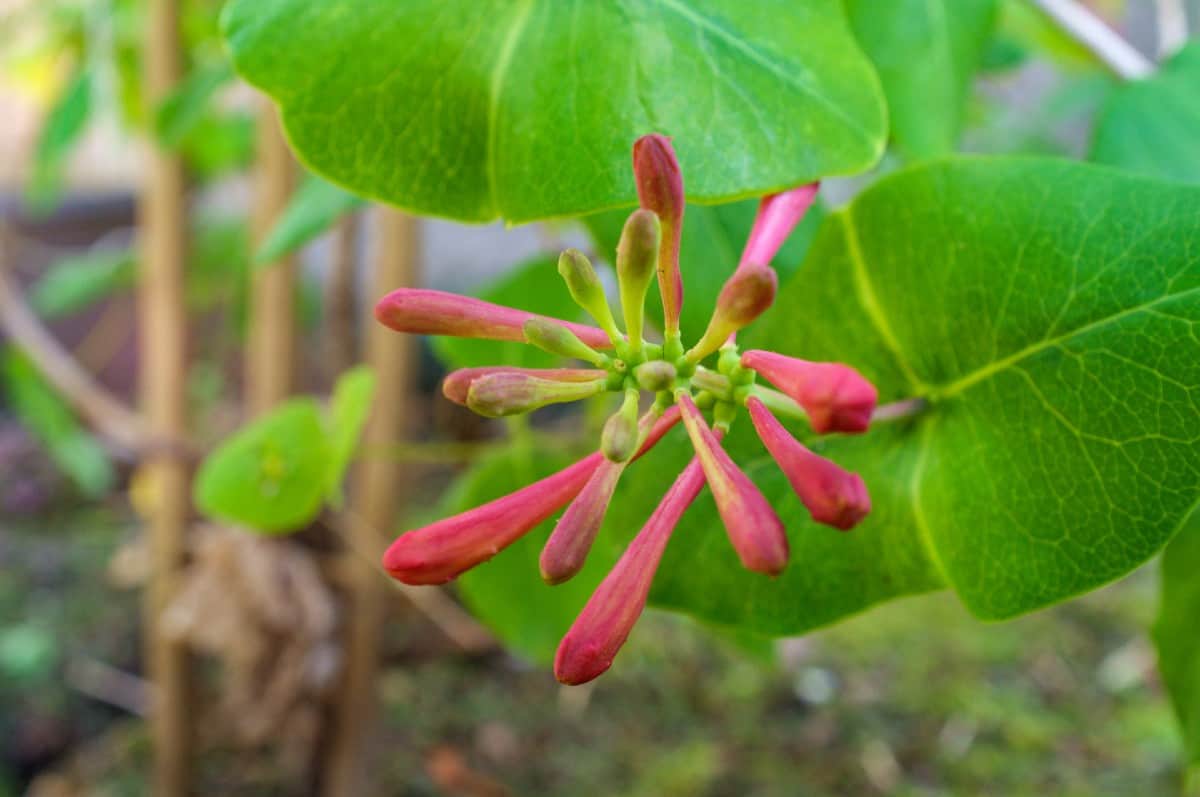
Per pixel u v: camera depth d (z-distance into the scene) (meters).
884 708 0.77
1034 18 0.40
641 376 0.21
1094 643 0.84
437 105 0.24
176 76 0.49
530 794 0.68
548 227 0.40
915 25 0.29
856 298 0.25
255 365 0.53
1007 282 0.24
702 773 0.70
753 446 0.26
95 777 0.71
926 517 0.25
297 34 0.24
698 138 0.24
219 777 0.67
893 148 0.34
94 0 0.54
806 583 0.26
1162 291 0.23
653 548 0.20
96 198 1.08
